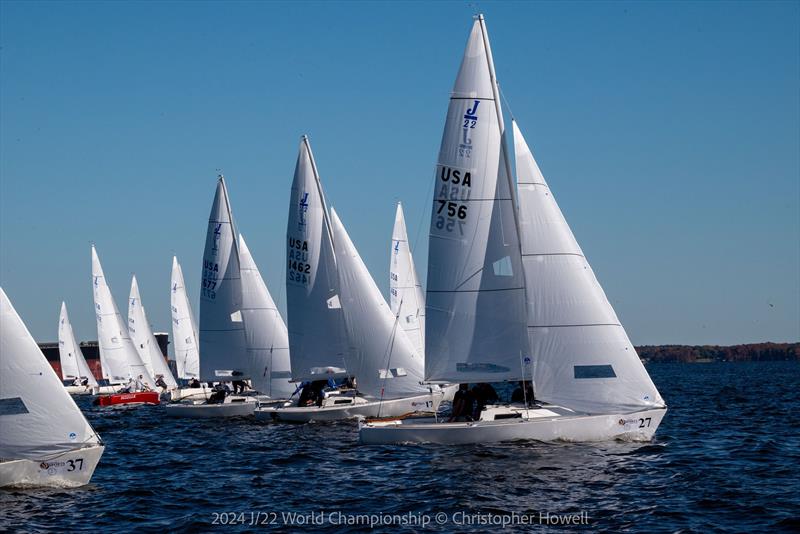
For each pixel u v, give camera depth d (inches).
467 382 2711.6
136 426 4072.3
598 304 2564.0
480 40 2709.2
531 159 2610.7
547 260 2573.8
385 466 2415.1
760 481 2128.4
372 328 3624.5
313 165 3892.7
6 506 1962.4
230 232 4495.6
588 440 2568.9
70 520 1865.2
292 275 3924.7
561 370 2561.5
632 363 2566.4
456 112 2726.4
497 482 2127.2
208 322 4520.2
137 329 7406.5
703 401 5083.7
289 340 3922.2
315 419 3663.9
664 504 1903.3
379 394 3629.4
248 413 4306.1
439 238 2748.5
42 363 2102.6
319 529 1775.3
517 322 2674.7
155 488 2233.0
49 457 2107.5
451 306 2731.3
